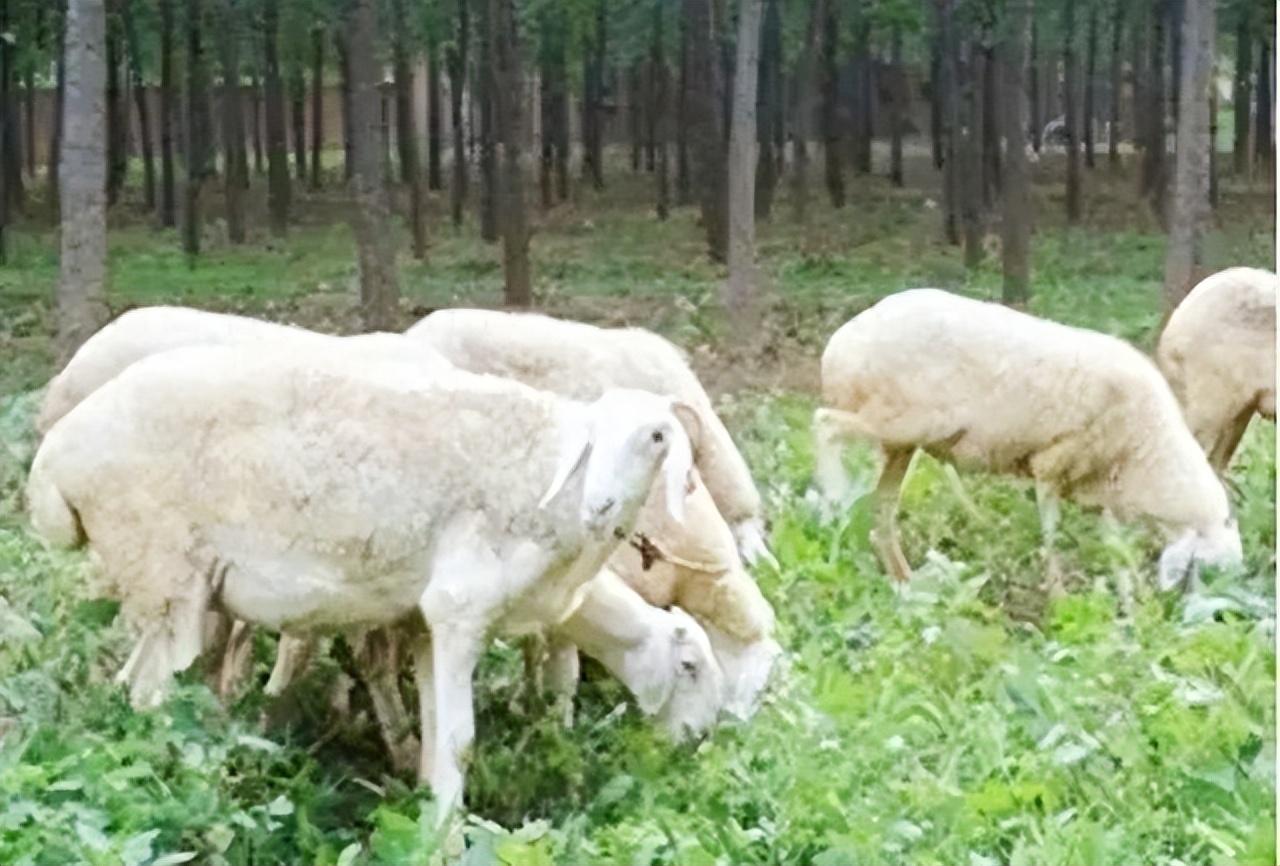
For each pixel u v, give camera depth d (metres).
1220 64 27.81
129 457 6.20
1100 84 36.22
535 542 6.11
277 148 24.08
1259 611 8.23
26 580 7.95
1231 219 23.34
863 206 26.81
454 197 24.94
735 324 15.32
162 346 7.42
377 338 6.86
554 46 24.80
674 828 5.97
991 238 23.58
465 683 6.18
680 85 26.23
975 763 6.71
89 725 6.22
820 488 9.52
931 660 7.73
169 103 24.94
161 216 25.69
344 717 6.95
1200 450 9.24
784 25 24.33
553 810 6.34
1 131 22.28
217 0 23.23
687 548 7.11
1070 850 5.80
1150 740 6.67
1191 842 6.04
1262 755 6.42
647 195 28.75
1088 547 9.60
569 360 7.70
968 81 22.31
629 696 7.25
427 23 23.34
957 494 10.10
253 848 5.84
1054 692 7.09
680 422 6.24
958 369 9.16
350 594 6.21
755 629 7.20
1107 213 25.97
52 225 24.05
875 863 5.75
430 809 5.88
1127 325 16.50
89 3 12.45
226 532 6.20
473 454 6.11
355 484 6.09
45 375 14.18
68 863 5.36
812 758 6.45
